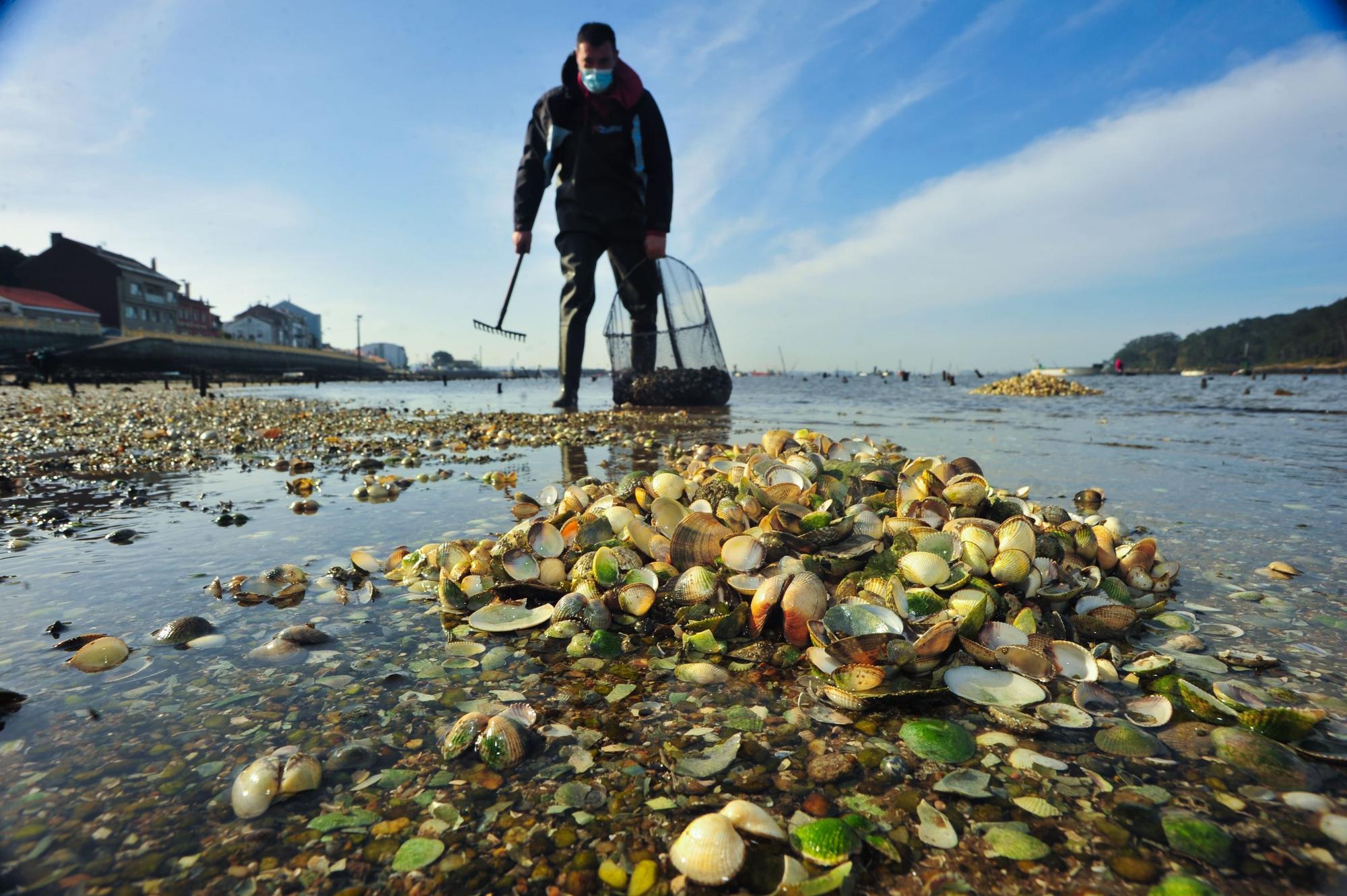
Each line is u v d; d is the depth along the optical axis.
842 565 2.30
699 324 12.99
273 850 1.13
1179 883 1.04
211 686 1.74
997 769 1.35
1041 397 20.31
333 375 69.94
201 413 12.45
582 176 10.41
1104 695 1.64
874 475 3.33
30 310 54.06
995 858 1.10
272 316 106.88
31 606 2.36
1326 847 1.11
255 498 4.37
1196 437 7.70
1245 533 3.29
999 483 4.68
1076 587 2.22
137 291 66.88
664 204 10.59
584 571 2.41
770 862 1.09
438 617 2.26
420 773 1.35
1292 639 2.02
